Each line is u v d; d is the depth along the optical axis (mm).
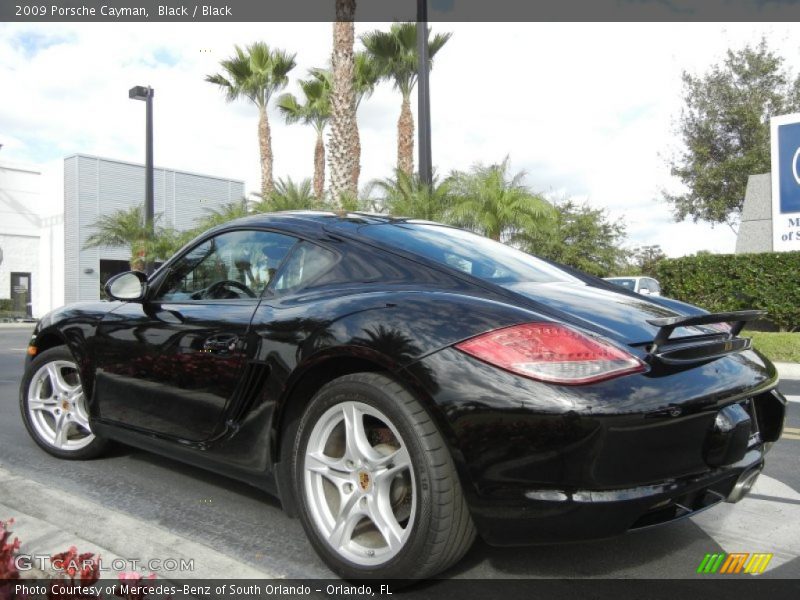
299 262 2977
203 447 2959
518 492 2068
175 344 3115
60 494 3227
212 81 24016
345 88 15547
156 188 34156
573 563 2641
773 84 26266
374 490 2348
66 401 3961
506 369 2100
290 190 16141
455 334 2211
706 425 2215
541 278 2980
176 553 2602
